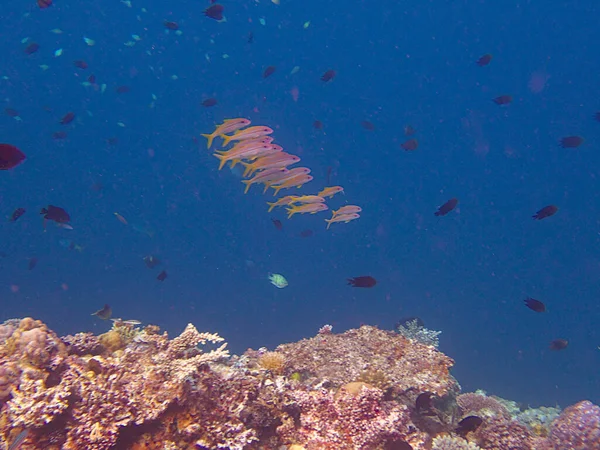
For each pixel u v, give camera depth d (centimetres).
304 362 667
